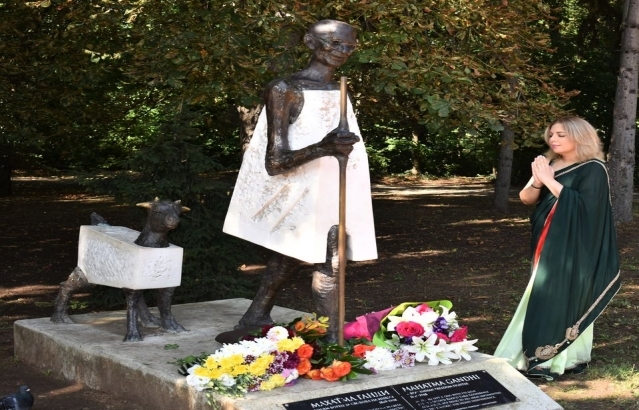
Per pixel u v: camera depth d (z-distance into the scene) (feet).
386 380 15.39
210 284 27.73
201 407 14.89
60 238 48.85
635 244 44.80
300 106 16.79
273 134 16.66
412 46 29.94
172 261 18.63
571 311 19.88
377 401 14.85
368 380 15.31
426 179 99.30
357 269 38.81
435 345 16.56
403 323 16.66
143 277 18.28
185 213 27.84
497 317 27.78
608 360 21.68
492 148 91.56
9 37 36.83
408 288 33.99
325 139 15.71
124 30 34.73
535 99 32.99
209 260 28.04
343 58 17.15
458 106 27.37
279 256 18.51
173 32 27.81
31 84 37.78
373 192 81.82
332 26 17.03
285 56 28.07
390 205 68.80
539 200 21.07
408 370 15.97
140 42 29.09
